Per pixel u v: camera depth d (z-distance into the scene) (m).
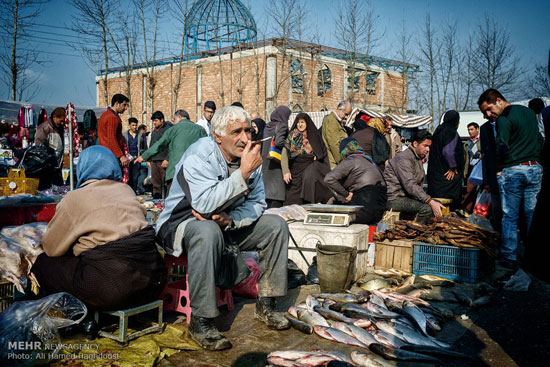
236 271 3.11
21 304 2.53
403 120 17.03
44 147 6.58
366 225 4.73
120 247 2.58
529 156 4.74
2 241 3.00
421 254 4.67
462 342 3.02
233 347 2.75
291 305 3.63
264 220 3.14
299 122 6.47
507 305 3.80
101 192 2.72
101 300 2.59
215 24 24.45
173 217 2.95
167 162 6.79
